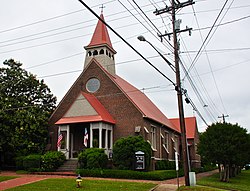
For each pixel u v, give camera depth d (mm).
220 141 30297
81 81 38531
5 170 35094
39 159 32281
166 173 28984
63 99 38594
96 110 33375
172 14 21703
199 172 45875
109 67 40969
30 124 35531
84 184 20969
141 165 28609
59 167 31953
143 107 38250
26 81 39438
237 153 29828
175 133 48406
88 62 40875
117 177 27078
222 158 30156
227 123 31797
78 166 30625
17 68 40188
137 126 34031
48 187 19734
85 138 32219
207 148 30719
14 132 34844
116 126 35000
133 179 26469
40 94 40375
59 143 33594
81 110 34125
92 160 29484
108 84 36875
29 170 31250
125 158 29312
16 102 37094
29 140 35719
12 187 20359
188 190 19328
